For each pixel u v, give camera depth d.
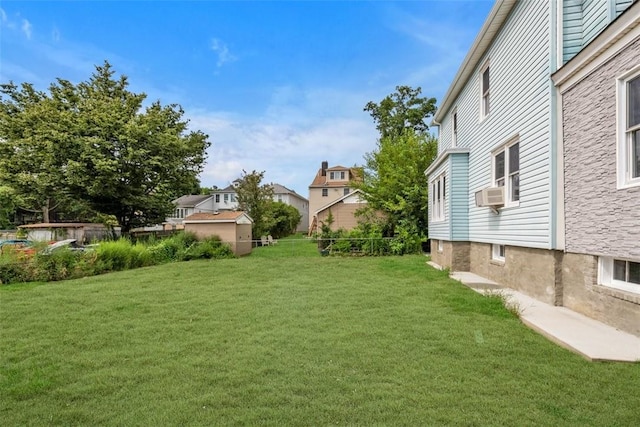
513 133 7.02
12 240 16.72
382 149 19.88
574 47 5.57
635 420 2.44
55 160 18.53
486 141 8.58
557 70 5.41
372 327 4.74
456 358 3.61
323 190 37.75
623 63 4.26
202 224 16.61
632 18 4.04
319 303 6.26
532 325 4.60
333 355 3.75
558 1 5.60
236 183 25.53
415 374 3.23
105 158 18.25
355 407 2.66
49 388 3.08
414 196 16.62
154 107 22.50
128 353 3.92
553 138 5.59
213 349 4.01
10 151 20.19
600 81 4.64
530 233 6.28
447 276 9.05
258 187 25.39
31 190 20.56
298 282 8.56
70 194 19.73
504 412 2.55
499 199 7.50
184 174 22.91
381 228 17.34
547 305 5.63
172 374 3.33
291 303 6.30
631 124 4.23
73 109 21.28
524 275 6.61
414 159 17.66
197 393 2.94
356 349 3.91
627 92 4.29
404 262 12.41
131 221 22.86
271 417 2.55
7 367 3.59
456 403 2.69
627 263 4.46
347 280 8.73
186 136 23.44
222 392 2.95
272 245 23.38
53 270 9.78
